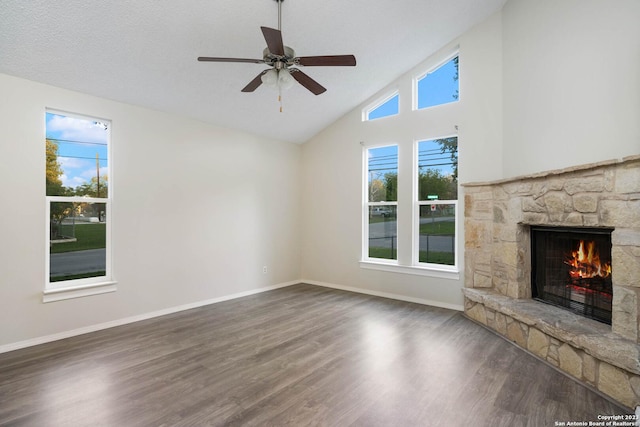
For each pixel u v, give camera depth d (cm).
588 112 285
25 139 308
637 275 221
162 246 409
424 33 400
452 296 430
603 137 272
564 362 255
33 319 312
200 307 440
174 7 277
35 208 314
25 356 287
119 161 372
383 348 305
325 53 382
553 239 319
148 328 359
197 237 445
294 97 452
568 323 264
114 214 368
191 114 432
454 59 443
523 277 343
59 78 316
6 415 204
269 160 545
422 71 461
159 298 405
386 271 493
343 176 545
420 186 467
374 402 218
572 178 273
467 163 420
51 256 332
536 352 285
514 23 376
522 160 362
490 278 388
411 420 198
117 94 359
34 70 299
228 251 482
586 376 235
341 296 497
